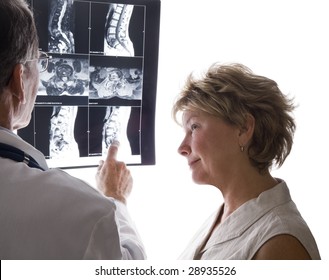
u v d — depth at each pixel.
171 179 1.82
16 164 0.93
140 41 1.49
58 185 0.91
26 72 0.97
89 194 0.93
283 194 1.13
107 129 1.50
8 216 0.87
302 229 1.05
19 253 0.86
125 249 1.06
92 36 1.43
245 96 1.11
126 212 1.29
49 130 1.42
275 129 1.12
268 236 1.04
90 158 1.49
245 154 1.15
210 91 1.13
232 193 1.18
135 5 1.46
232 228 1.14
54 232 0.87
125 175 1.48
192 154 1.21
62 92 1.42
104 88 1.47
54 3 1.37
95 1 1.42
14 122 0.99
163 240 1.80
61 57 1.40
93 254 0.88
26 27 0.94
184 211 1.83
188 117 1.20
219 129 1.15
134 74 1.50
